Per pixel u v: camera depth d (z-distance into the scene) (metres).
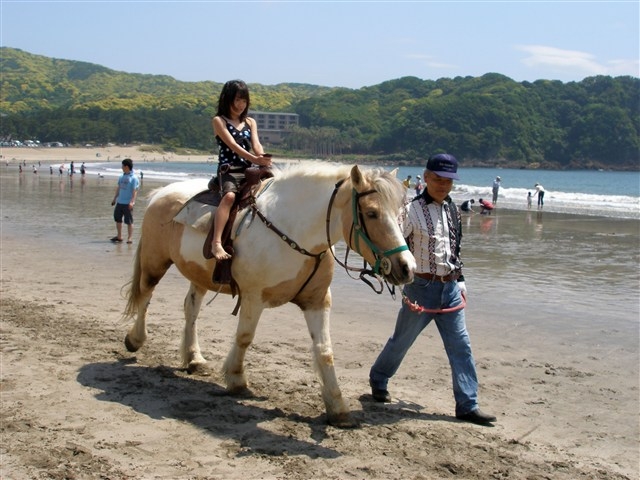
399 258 4.66
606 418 5.62
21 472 4.37
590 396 6.14
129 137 189.75
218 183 5.89
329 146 184.75
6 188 37.47
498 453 4.84
